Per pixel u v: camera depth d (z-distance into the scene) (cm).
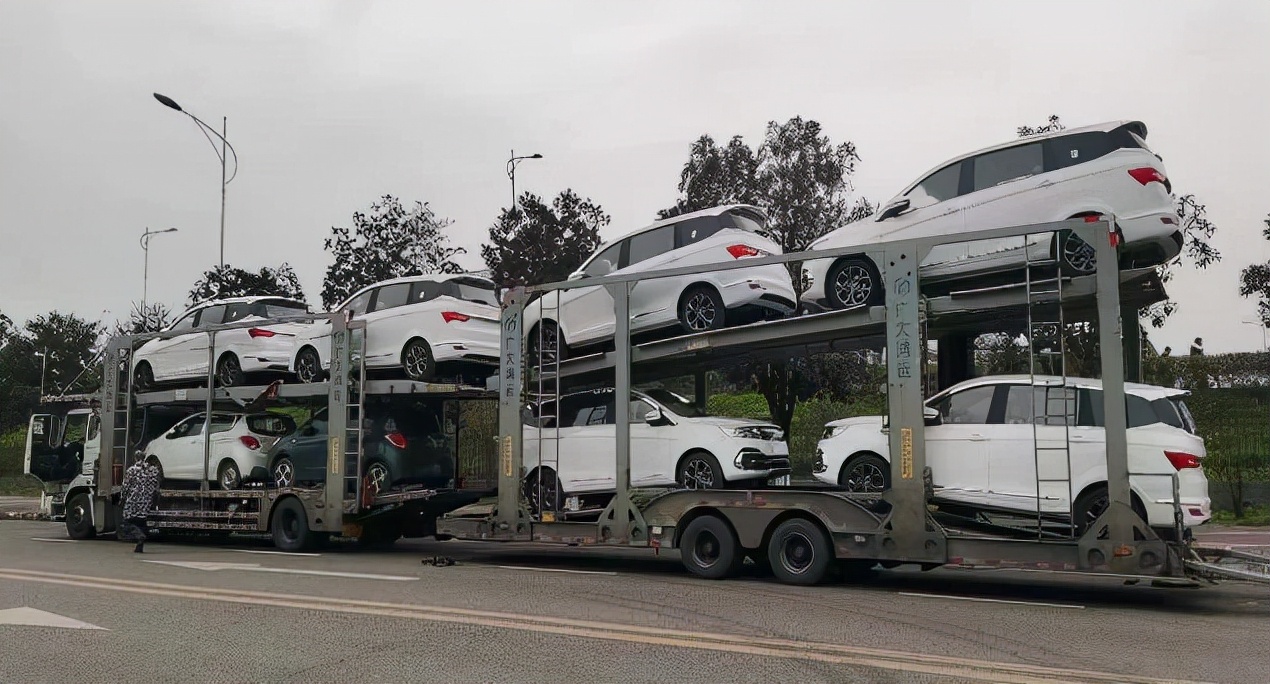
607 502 1227
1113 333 916
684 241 1249
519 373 1284
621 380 1198
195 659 714
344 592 1029
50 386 4647
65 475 1922
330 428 1463
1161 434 966
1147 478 956
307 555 1457
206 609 920
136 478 1505
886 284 1022
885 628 810
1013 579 1167
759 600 965
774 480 1185
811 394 1360
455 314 1447
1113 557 907
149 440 1764
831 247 1186
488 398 1493
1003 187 1074
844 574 1133
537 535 1252
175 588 1057
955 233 1091
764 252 1234
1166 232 997
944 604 941
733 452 1145
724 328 1166
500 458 1288
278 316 1728
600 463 1224
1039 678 636
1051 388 982
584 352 1318
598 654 713
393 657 711
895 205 1147
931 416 1038
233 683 646
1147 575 893
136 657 723
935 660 688
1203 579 894
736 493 1110
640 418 1220
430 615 875
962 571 1249
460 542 1720
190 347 1709
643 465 1208
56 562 1345
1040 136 1075
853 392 1318
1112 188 1016
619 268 1297
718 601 958
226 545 1662
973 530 1009
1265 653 714
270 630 816
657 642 753
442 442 1557
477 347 1459
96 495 1720
